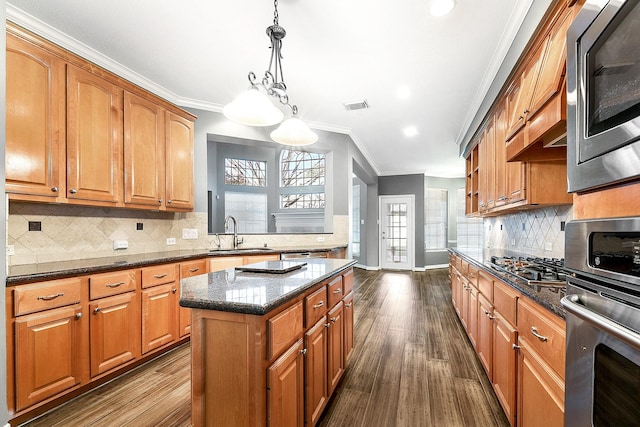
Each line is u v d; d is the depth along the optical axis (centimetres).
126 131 257
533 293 131
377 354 266
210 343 119
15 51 185
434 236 779
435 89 310
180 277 275
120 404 190
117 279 218
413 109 363
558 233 232
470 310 274
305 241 424
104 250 271
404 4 193
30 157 192
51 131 204
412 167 718
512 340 155
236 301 114
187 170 321
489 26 213
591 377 84
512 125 209
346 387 212
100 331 206
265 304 110
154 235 318
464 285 307
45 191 200
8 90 182
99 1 194
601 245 81
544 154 195
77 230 250
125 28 221
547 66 155
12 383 164
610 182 77
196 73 287
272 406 115
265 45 241
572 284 96
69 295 190
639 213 70
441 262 780
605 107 80
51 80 204
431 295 483
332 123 412
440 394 203
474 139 385
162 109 293
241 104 171
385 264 772
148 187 277
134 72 284
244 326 114
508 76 228
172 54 255
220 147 851
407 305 424
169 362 246
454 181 791
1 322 71
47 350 178
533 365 132
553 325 115
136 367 238
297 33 223
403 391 207
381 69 273
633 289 69
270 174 906
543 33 161
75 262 226
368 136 472
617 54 75
